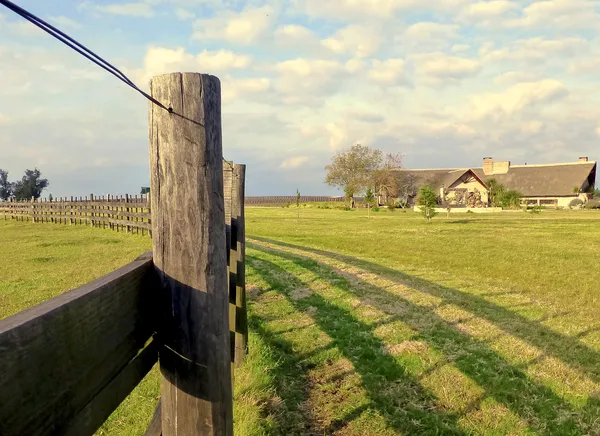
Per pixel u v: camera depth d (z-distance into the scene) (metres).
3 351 0.68
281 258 10.03
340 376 3.99
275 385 3.72
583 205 55.22
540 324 5.63
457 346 4.70
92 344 0.95
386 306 6.21
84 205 19.89
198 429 1.33
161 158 1.28
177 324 1.31
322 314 5.80
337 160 59.78
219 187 1.33
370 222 28.41
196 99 1.26
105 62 0.98
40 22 0.78
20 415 0.72
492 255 12.76
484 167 69.69
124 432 3.09
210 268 1.30
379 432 3.14
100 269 8.95
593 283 8.70
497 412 3.38
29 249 11.98
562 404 3.50
